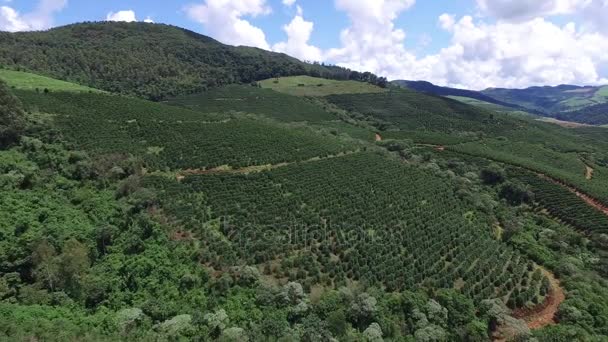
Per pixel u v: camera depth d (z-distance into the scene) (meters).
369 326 47.66
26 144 77.88
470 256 69.44
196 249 58.94
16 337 37.28
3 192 61.62
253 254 60.88
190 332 42.88
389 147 139.50
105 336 41.19
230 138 110.44
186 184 80.75
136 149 92.06
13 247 51.25
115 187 73.88
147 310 46.09
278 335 43.84
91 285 49.72
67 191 68.94
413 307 52.25
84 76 189.12
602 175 138.50
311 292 54.47
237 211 72.75
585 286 62.28
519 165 126.81
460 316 52.31
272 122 155.00
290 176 93.19
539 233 85.38
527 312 57.09
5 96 82.75
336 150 119.12
